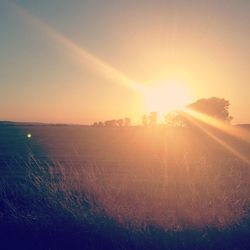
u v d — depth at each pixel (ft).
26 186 32.99
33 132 294.66
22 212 27.86
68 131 319.06
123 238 23.29
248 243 22.99
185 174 39.27
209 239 23.24
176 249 22.50
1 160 79.61
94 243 23.08
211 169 38.68
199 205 27.55
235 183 33.91
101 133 294.46
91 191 30.66
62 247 22.88
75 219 24.91
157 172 44.42
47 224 24.97
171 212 27.14
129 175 46.06
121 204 28.45
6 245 23.08
